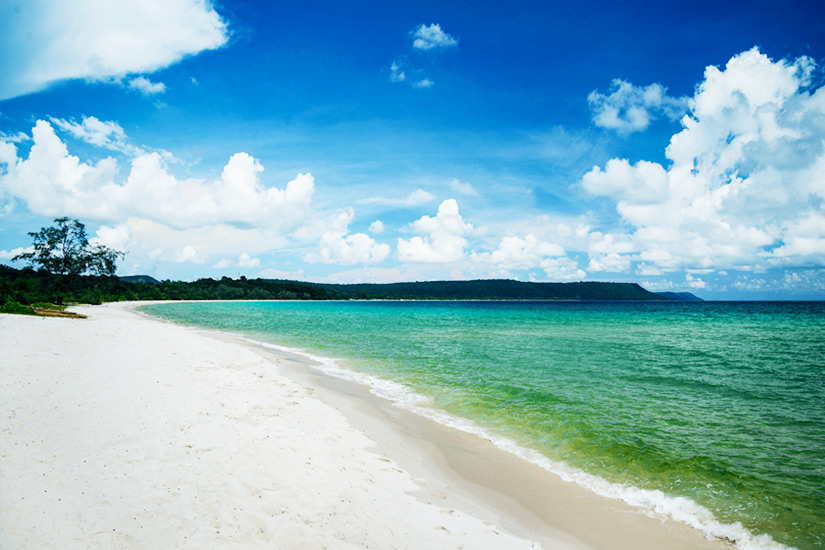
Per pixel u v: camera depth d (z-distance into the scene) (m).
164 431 7.81
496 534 5.67
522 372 17.30
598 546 5.65
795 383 15.48
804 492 7.16
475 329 39.34
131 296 115.62
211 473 6.25
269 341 28.23
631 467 8.18
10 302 33.47
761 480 7.61
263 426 8.80
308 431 8.90
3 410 8.25
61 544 4.25
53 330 21.16
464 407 12.12
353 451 8.13
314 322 48.53
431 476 7.53
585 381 15.59
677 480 7.64
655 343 27.81
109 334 21.83
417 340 29.36
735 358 21.38
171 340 21.91
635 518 6.40
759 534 6.00
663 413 11.59
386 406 12.09
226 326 41.19
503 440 9.54
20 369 11.72
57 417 8.11
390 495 6.42
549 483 7.50
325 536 4.94
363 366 18.62
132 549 4.27
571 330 38.50
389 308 106.38
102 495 5.32
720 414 11.55
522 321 52.47
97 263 77.81
